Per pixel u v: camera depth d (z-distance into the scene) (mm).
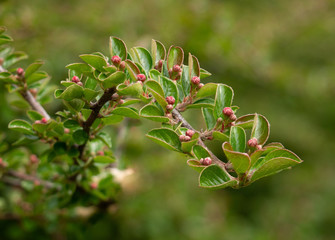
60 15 756
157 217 769
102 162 395
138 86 321
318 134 1270
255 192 1234
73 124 359
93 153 400
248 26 1044
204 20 867
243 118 351
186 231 831
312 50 1268
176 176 791
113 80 322
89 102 340
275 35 1151
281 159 310
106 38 765
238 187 323
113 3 813
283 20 1151
